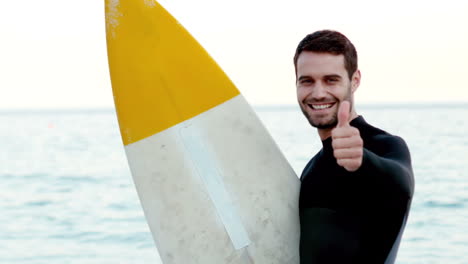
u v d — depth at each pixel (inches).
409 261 314.5
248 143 101.6
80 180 660.7
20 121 2979.8
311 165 94.6
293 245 96.7
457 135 1112.2
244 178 99.7
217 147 100.6
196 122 101.3
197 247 98.9
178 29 105.6
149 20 105.0
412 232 375.6
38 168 775.1
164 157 101.4
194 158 100.4
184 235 99.6
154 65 103.4
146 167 102.2
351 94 87.1
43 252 361.7
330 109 85.5
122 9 105.2
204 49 105.4
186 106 101.9
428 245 344.2
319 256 84.1
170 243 100.3
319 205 86.5
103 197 546.9
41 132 1695.4
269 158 101.2
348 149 71.4
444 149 838.5
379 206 79.1
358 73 89.0
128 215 462.9
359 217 81.7
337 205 84.0
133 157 102.9
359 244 81.4
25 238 399.5
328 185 85.4
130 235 397.4
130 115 103.3
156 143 101.9
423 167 659.4
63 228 425.4
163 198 101.0
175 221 100.1
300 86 87.3
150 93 102.8
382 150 84.4
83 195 561.3
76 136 1460.4
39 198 551.8
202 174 99.9
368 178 76.9
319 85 85.0
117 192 573.6
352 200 82.2
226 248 98.0
